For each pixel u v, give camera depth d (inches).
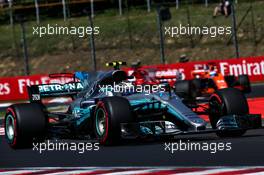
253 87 3976.4
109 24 5526.6
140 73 2600.9
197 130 1425.9
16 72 5285.4
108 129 1444.4
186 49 5300.2
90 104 1619.1
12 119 1605.6
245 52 5172.2
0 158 1446.9
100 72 1670.8
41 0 5620.1
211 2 5861.2
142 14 5738.2
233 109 1514.5
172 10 5812.0
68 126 1704.0
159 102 1528.1
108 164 1230.9
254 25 5398.6
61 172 1150.3
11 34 5669.3
